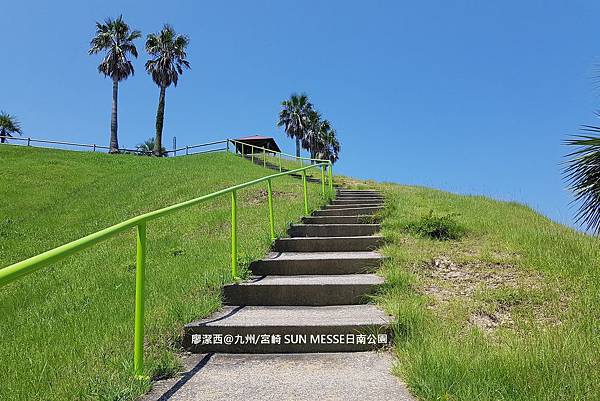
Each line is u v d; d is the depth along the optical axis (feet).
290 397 11.91
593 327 15.62
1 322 20.22
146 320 16.66
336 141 204.13
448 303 18.30
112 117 139.23
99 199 59.31
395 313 16.57
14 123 159.94
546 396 10.43
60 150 102.53
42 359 14.51
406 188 60.54
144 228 13.39
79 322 18.21
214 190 55.01
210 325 16.05
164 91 139.95
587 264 22.06
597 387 10.78
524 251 24.75
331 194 49.57
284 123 183.11
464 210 37.99
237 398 11.93
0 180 69.87
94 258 31.17
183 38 142.10
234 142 101.86
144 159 99.30
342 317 17.13
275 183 59.16
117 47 139.85
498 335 15.07
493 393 10.71
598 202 19.43
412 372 12.42
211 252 26.89
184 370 14.14
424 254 24.22
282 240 27.53
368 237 27.22
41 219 51.60
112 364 13.38
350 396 11.85
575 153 19.16
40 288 25.96
